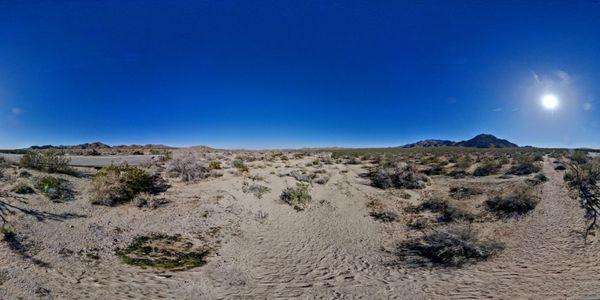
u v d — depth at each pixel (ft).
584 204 43.34
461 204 46.96
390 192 59.88
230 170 75.66
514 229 37.70
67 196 43.32
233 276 26.40
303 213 46.65
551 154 120.26
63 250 27.66
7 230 27.99
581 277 24.48
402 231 40.24
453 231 33.40
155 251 30.68
